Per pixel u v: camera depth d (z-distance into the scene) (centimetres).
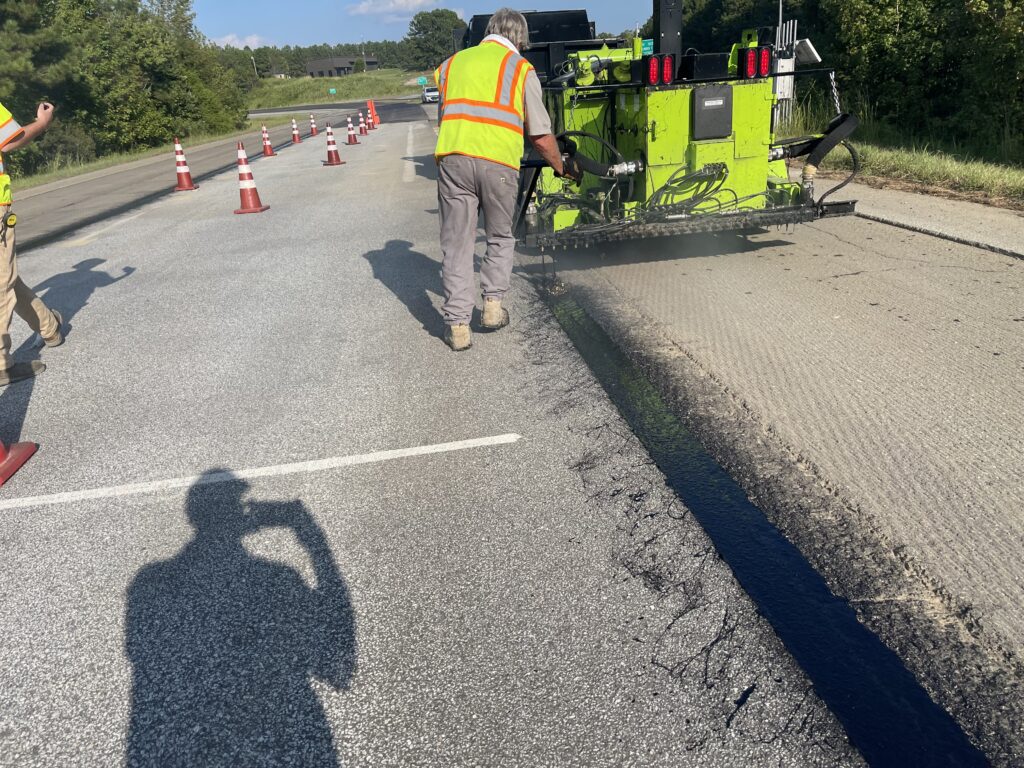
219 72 4444
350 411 409
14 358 543
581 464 334
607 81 622
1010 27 1144
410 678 222
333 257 785
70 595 273
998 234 651
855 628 227
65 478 360
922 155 1073
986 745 187
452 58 452
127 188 1747
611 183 657
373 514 308
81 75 3114
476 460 345
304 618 251
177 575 279
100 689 228
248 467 356
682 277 608
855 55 1468
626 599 247
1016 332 439
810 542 267
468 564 271
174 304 651
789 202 632
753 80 594
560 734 199
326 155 2066
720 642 226
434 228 897
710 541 272
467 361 469
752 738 193
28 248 1009
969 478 295
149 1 4388
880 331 457
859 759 185
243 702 219
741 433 346
